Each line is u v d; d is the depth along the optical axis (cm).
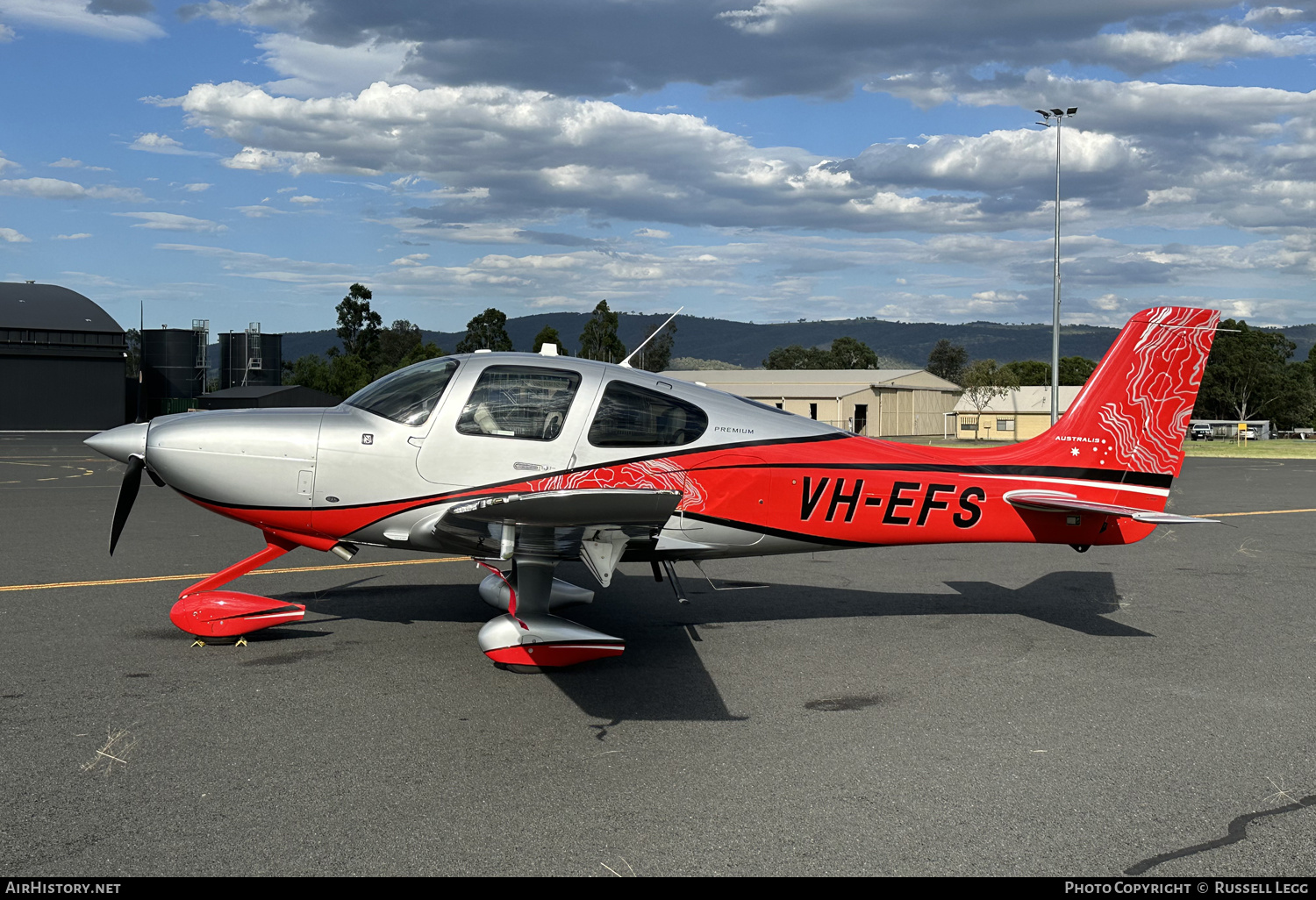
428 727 433
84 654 550
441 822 331
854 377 6625
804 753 407
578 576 838
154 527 1152
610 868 298
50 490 1647
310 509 586
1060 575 875
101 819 328
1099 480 668
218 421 595
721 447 612
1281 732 439
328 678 510
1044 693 499
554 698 481
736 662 557
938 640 615
